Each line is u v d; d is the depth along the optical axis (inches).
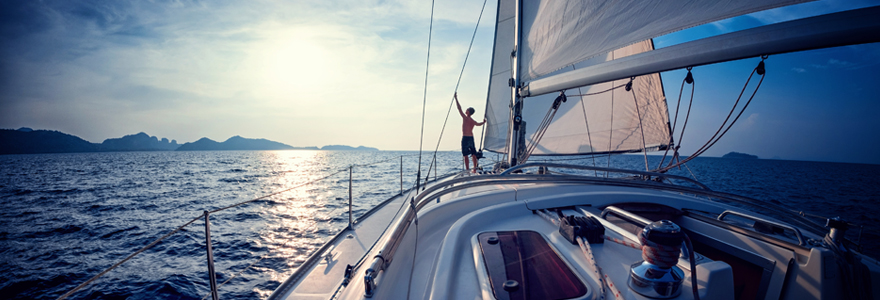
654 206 93.4
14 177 1499.8
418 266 63.6
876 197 805.9
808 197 767.1
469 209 93.3
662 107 218.1
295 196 723.4
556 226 78.0
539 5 124.8
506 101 281.4
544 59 124.0
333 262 106.3
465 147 265.4
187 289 264.4
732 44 71.4
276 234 404.5
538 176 108.9
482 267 52.4
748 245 66.8
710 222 77.7
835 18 59.7
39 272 336.8
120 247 420.2
